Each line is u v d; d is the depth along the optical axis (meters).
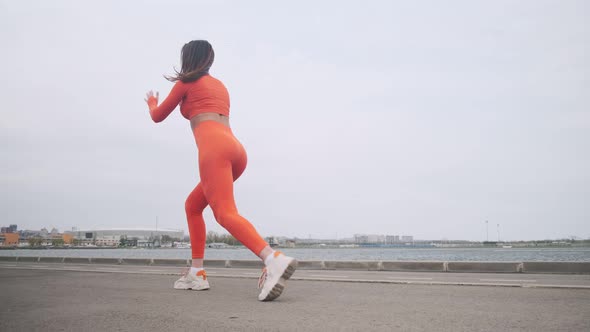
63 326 3.16
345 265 11.62
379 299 4.51
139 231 172.50
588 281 6.86
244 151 5.30
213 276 7.92
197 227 5.62
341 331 2.91
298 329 2.98
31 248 166.38
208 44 5.43
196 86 5.21
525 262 9.41
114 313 3.68
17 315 3.62
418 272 10.27
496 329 2.94
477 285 5.80
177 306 4.06
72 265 15.08
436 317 3.40
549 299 4.41
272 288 4.31
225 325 3.15
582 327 3.00
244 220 4.69
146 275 8.33
